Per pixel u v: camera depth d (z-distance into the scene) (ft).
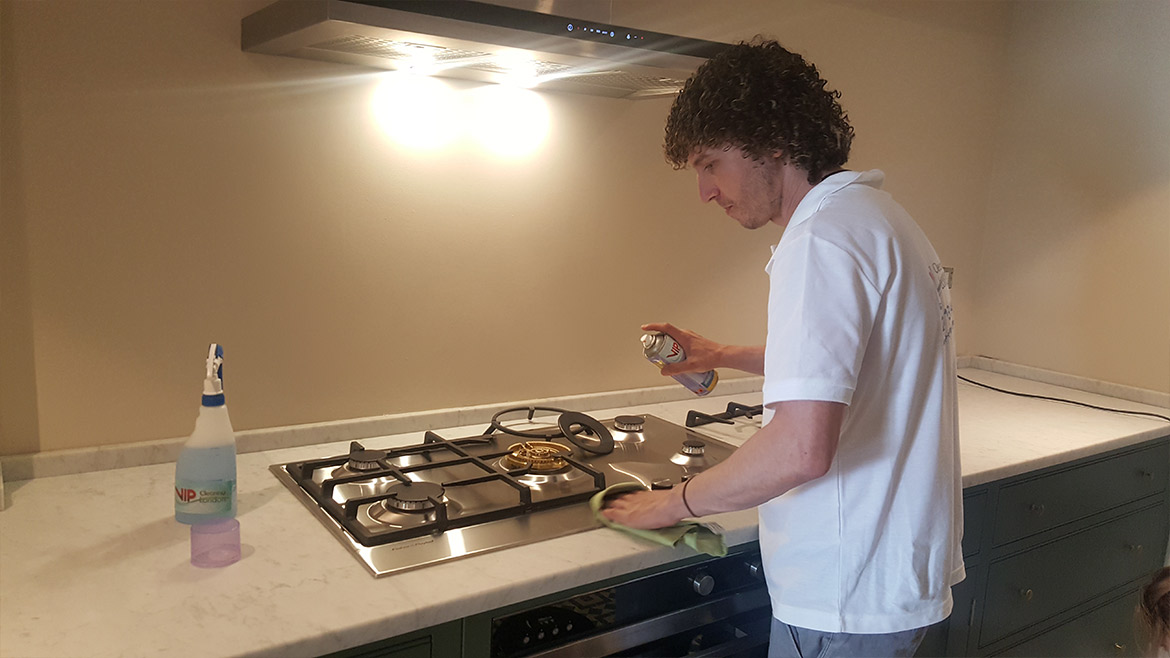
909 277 3.56
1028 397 7.54
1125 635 7.03
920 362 3.66
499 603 3.43
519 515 4.17
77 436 4.48
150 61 4.36
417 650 3.32
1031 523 5.88
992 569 5.71
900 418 3.66
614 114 6.09
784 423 3.34
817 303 3.35
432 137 5.30
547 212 5.89
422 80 5.20
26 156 4.11
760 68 3.71
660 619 4.05
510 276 5.79
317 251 5.01
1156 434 6.63
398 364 5.43
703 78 3.84
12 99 4.04
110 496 4.19
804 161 3.77
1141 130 7.36
